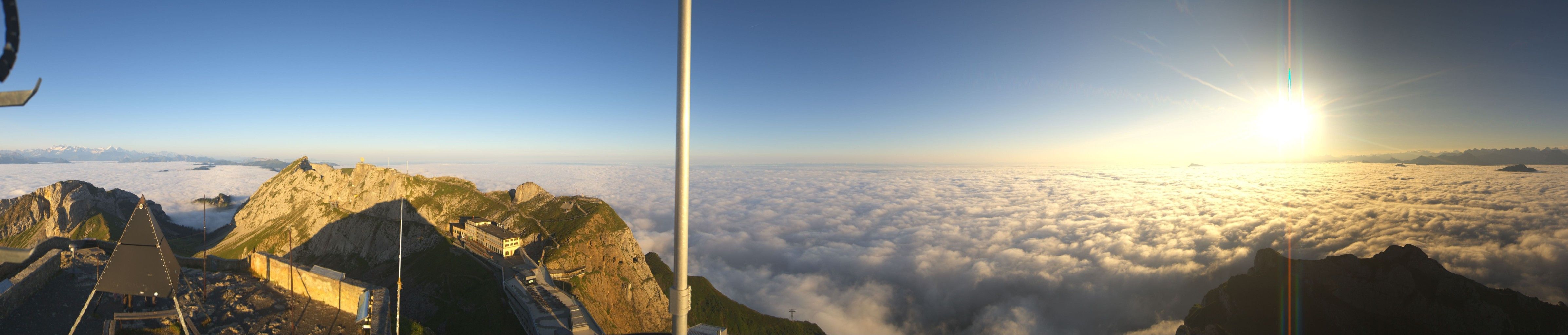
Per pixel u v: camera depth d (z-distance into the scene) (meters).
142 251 37.88
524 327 95.94
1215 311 140.25
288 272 51.00
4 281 40.56
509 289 108.12
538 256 144.38
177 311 39.69
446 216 183.88
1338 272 126.12
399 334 46.97
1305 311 124.19
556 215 167.12
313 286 49.22
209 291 47.25
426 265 145.88
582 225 153.62
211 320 41.84
